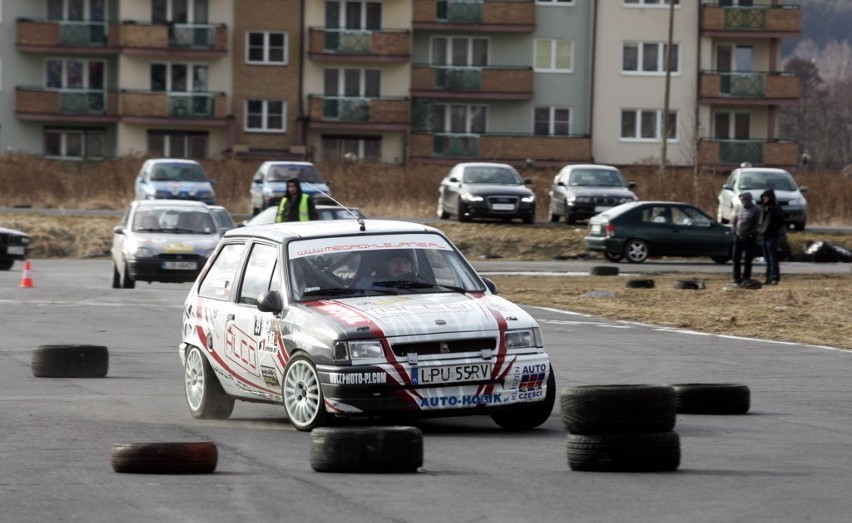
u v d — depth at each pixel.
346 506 22.55
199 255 80.44
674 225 106.06
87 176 152.38
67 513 22.28
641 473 25.81
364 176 150.12
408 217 141.75
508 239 120.31
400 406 29.77
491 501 22.89
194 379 35.28
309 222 34.78
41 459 27.89
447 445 29.86
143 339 55.78
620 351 51.72
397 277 32.56
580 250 118.69
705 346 53.78
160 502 23.08
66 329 59.34
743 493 23.59
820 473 25.95
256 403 36.81
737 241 81.19
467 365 30.14
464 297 32.03
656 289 81.00
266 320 32.25
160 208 84.81
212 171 153.88
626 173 175.88
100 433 31.84
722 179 144.75
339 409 29.81
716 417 35.12
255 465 26.95
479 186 127.19
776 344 54.78
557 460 27.62
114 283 83.81
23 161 153.62
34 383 42.44
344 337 29.86
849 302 70.94
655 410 26.08
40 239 124.50
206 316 34.88
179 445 25.95
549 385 31.67
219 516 21.89
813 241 118.06
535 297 76.62
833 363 48.50
